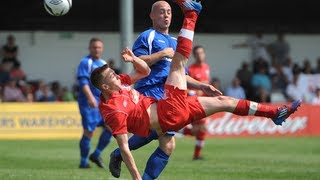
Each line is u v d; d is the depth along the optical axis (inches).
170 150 874.8
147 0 2706.7
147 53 916.6
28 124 2075.5
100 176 1104.2
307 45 2871.6
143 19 2746.1
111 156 871.7
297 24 2871.6
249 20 2837.1
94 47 1272.1
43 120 2085.4
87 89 1246.9
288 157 1556.3
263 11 2817.4
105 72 813.9
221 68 2807.6
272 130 2230.6
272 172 1214.9
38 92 2309.3
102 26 2723.9
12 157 1478.8
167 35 935.7
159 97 913.5
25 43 2650.1
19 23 2640.3
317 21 2883.9
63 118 2097.7
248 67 2613.2
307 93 2519.7
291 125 2244.1
